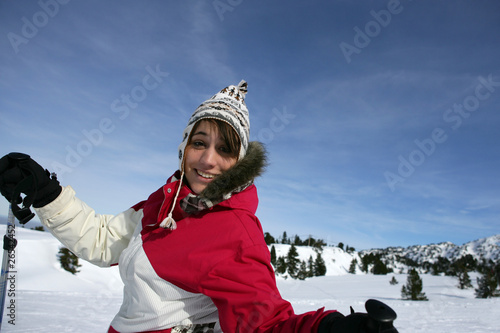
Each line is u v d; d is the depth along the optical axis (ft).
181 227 3.58
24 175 3.82
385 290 112.37
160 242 3.61
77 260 84.12
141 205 4.98
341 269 307.99
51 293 41.83
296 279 170.71
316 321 2.40
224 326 3.02
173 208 3.63
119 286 80.94
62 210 4.32
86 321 24.09
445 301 70.33
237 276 3.03
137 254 3.70
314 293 87.92
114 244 4.66
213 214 3.52
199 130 3.89
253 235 3.33
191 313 3.48
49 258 84.43
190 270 3.24
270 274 3.21
